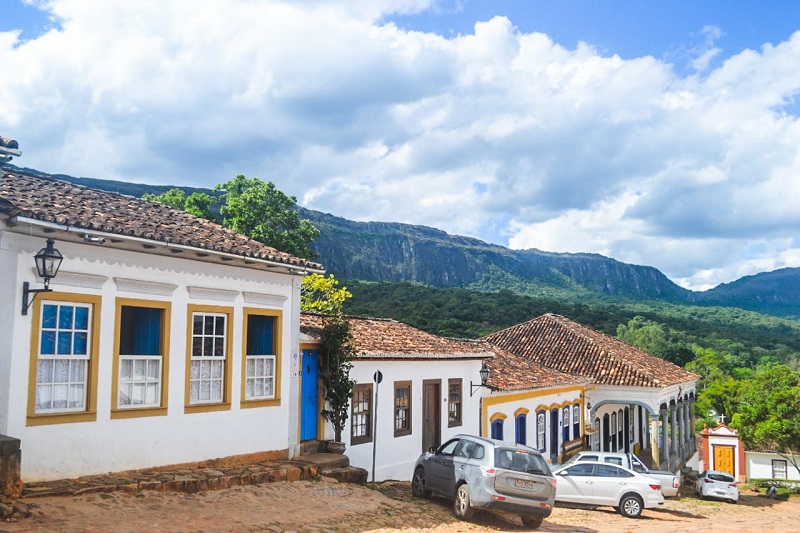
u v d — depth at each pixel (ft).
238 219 113.60
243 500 36.47
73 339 35.22
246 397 45.27
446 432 66.28
